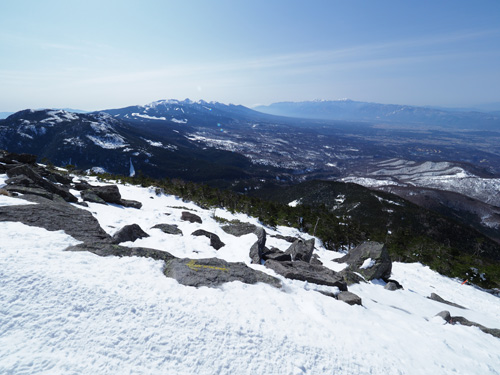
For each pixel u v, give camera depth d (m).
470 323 15.42
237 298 10.51
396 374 8.67
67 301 7.53
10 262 8.48
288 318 10.17
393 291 20.08
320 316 11.05
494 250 146.12
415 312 16.52
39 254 9.78
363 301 15.27
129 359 6.46
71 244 11.92
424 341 11.45
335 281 15.05
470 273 53.84
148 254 12.50
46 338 6.31
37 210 14.54
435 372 9.31
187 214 30.12
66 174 49.22
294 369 7.68
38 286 7.71
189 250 16.75
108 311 7.66
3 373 5.24
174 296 9.34
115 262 10.91
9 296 7.07
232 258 17.58
